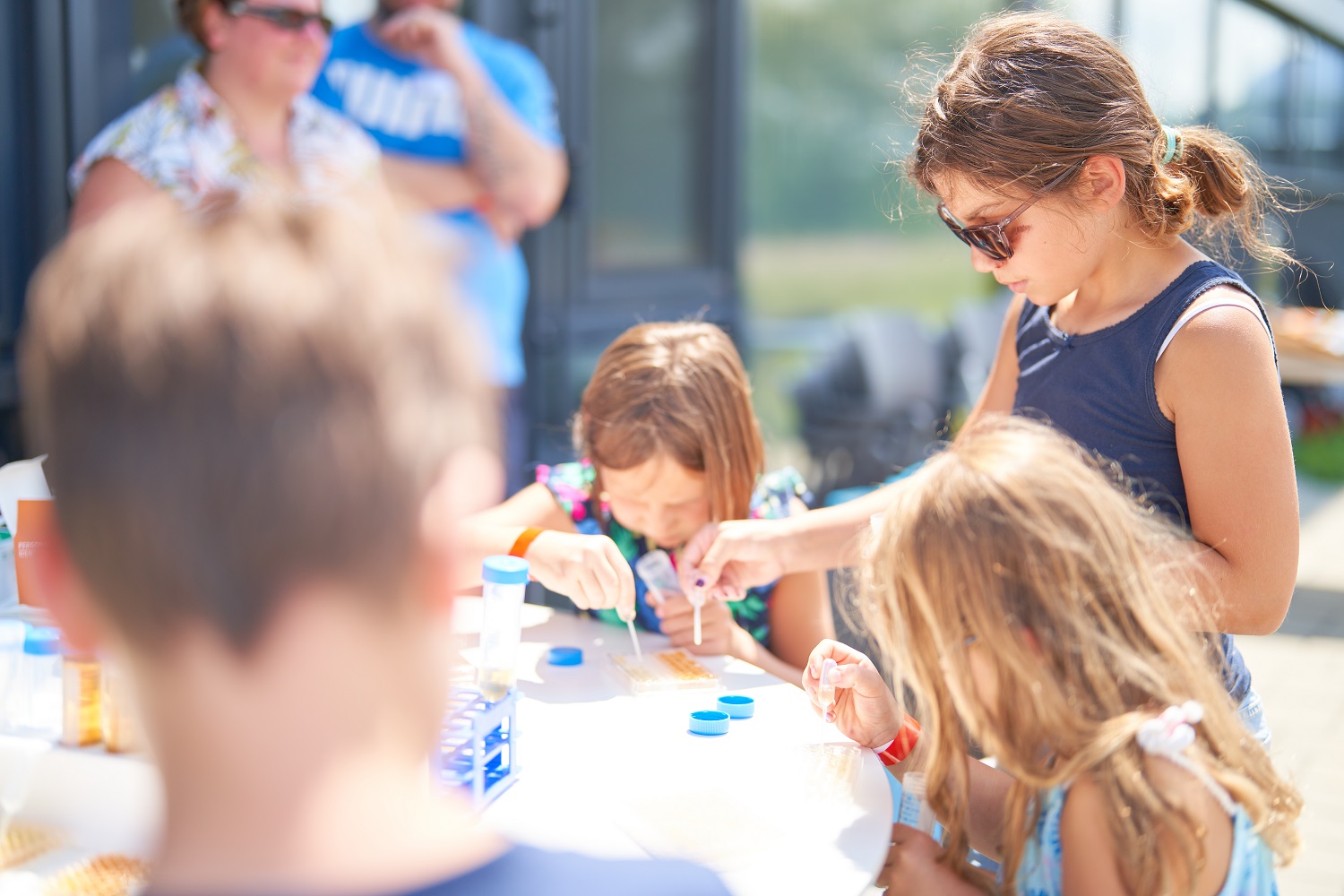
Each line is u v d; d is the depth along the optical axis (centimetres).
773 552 182
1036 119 147
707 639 195
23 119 323
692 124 542
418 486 56
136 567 53
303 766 56
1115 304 155
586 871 62
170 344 53
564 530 216
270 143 260
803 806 133
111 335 54
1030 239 151
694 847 122
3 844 125
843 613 213
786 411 694
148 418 53
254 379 53
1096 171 147
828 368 588
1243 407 141
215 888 55
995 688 116
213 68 253
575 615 221
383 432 55
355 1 359
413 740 59
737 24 553
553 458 461
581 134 483
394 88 334
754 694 172
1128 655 116
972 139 150
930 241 754
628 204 516
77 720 133
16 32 319
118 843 130
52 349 55
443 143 340
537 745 152
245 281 55
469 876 58
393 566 56
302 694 55
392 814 58
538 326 462
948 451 128
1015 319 182
